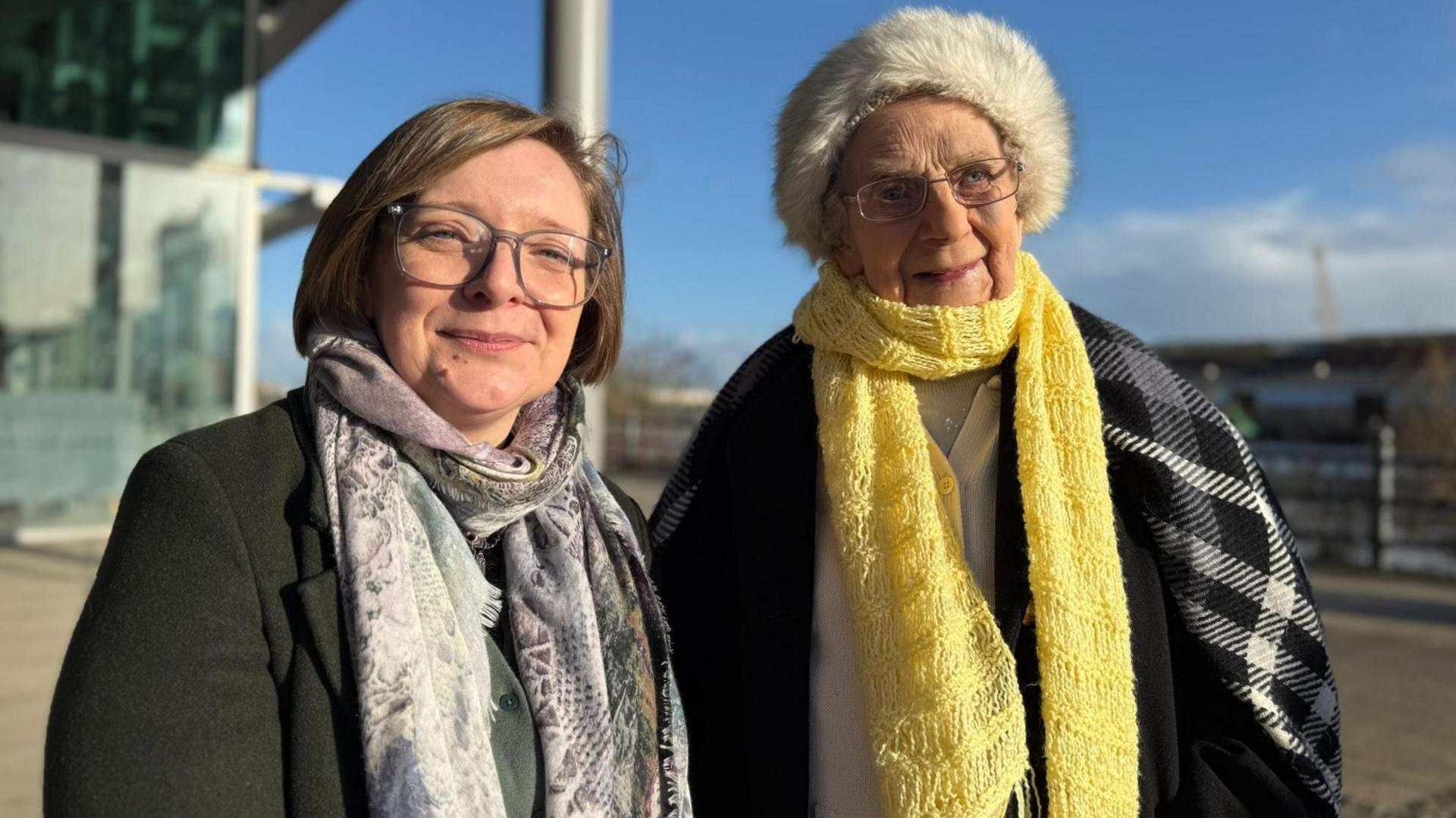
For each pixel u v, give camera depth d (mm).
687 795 1378
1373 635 5832
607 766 1249
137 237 8180
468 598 1218
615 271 1491
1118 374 1563
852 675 1520
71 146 7867
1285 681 1474
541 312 1283
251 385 8617
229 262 8500
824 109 1562
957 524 1547
